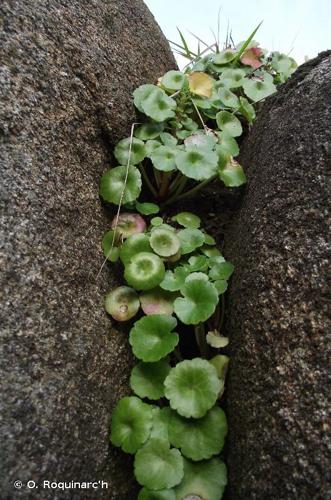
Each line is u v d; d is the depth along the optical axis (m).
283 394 0.30
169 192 0.51
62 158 0.38
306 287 0.32
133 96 0.47
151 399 0.37
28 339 0.31
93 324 0.37
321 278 0.31
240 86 0.57
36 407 0.30
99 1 0.46
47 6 0.39
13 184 0.33
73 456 0.32
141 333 0.38
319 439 0.27
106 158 0.45
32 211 0.34
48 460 0.30
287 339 0.31
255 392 0.32
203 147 0.46
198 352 0.43
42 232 0.34
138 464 0.34
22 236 0.33
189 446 0.34
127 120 0.46
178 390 0.36
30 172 0.34
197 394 0.35
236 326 0.38
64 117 0.39
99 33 0.45
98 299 0.39
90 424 0.34
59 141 0.38
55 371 0.32
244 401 0.33
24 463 0.29
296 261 0.33
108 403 0.36
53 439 0.31
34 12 0.37
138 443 0.34
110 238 0.42
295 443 0.28
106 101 0.43
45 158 0.36
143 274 0.40
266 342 0.33
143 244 0.42
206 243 0.46
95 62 0.43
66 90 0.39
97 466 0.34
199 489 0.33
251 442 0.31
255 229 0.38
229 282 0.42
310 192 0.34
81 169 0.41
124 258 0.41
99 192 0.43
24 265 0.32
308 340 0.30
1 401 0.29
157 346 0.38
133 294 0.40
